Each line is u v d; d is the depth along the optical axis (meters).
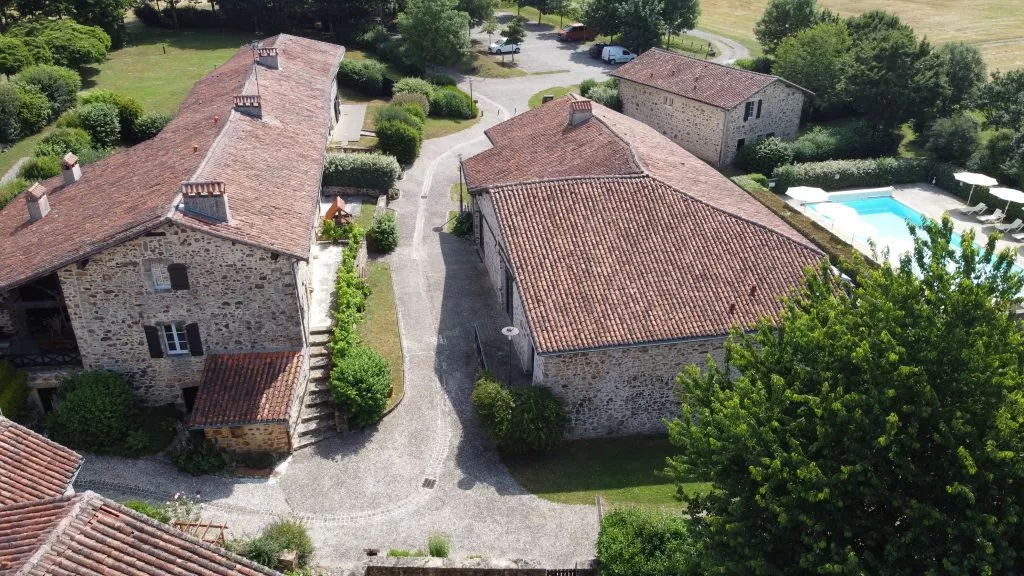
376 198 48.59
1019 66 82.38
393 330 34.97
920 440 17.64
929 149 56.84
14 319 28.95
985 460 16.64
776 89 56.72
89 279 26.11
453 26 73.31
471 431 29.45
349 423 29.20
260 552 22.28
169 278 26.55
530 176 38.00
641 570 21.48
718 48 92.25
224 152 31.34
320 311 33.25
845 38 66.38
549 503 26.19
